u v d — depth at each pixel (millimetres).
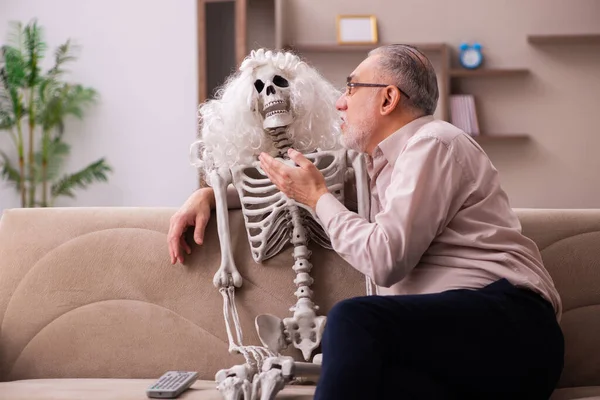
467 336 1571
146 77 6105
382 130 1916
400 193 1715
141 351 2176
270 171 1905
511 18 6336
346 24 6316
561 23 6316
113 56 6125
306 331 2053
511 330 1616
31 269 2260
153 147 6117
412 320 1540
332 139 2225
